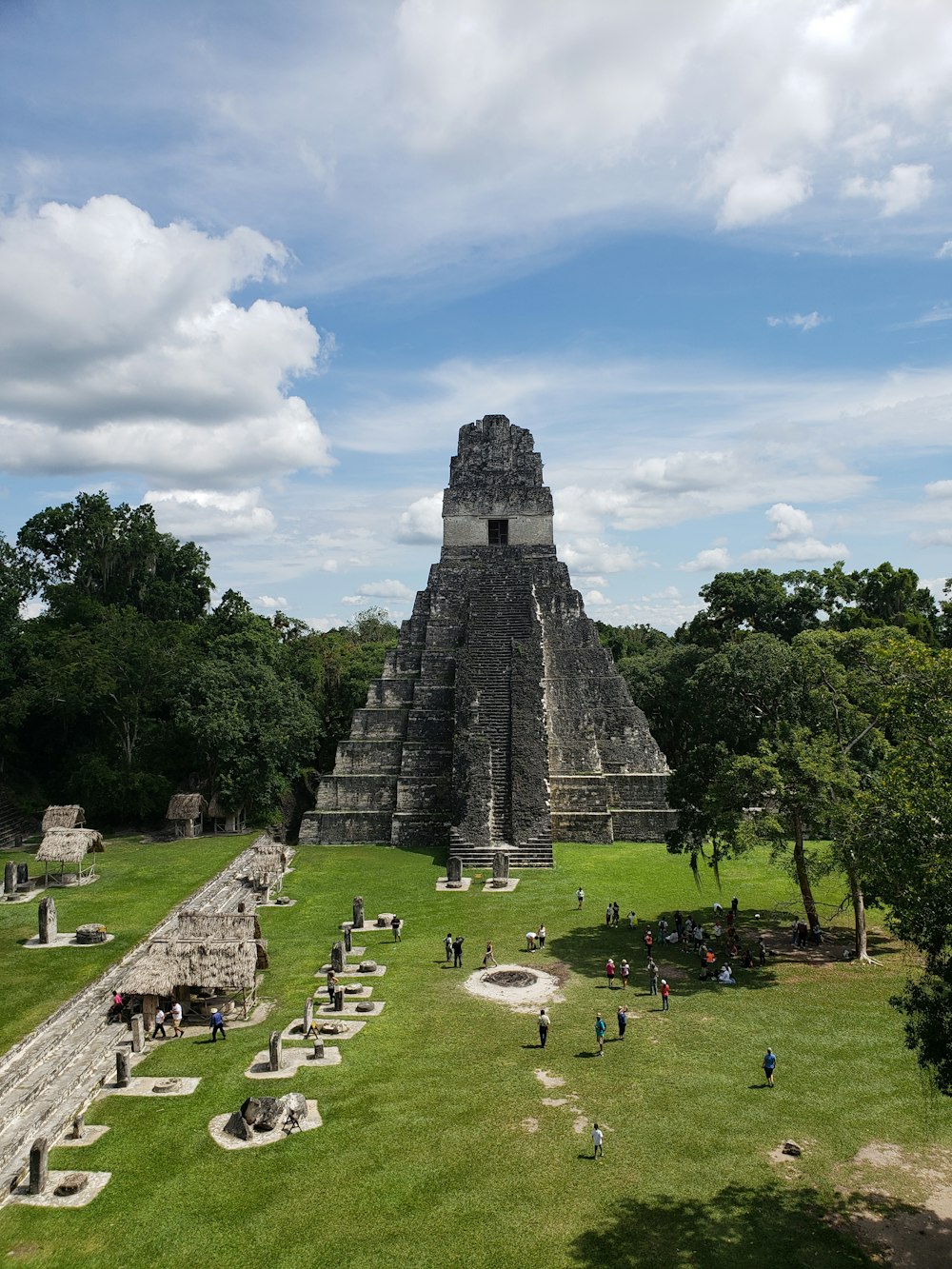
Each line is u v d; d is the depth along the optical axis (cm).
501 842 4400
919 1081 2094
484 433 6300
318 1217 1612
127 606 6397
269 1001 2680
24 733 5941
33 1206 1659
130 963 2902
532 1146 1825
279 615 7488
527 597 5675
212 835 5116
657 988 2698
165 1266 1495
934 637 5566
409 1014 2528
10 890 3725
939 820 1678
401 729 5412
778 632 6569
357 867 4319
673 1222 1590
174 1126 1934
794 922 3425
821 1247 1530
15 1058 2202
